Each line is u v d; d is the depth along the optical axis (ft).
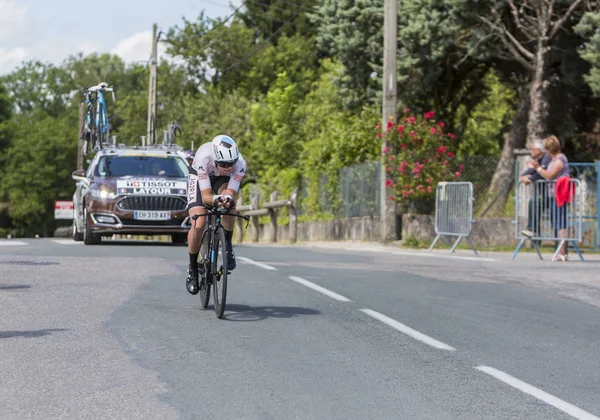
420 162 156.87
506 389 42.19
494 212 158.40
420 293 76.07
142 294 71.00
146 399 38.70
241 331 55.52
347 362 47.14
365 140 185.98
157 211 130.93
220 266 60.70
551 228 119.75
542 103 181.06
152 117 320.09
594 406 39.60
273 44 501.56
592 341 56.08
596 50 163.53
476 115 261.85
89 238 135.23
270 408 37.58
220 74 490.49
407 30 184.96
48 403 37.83
